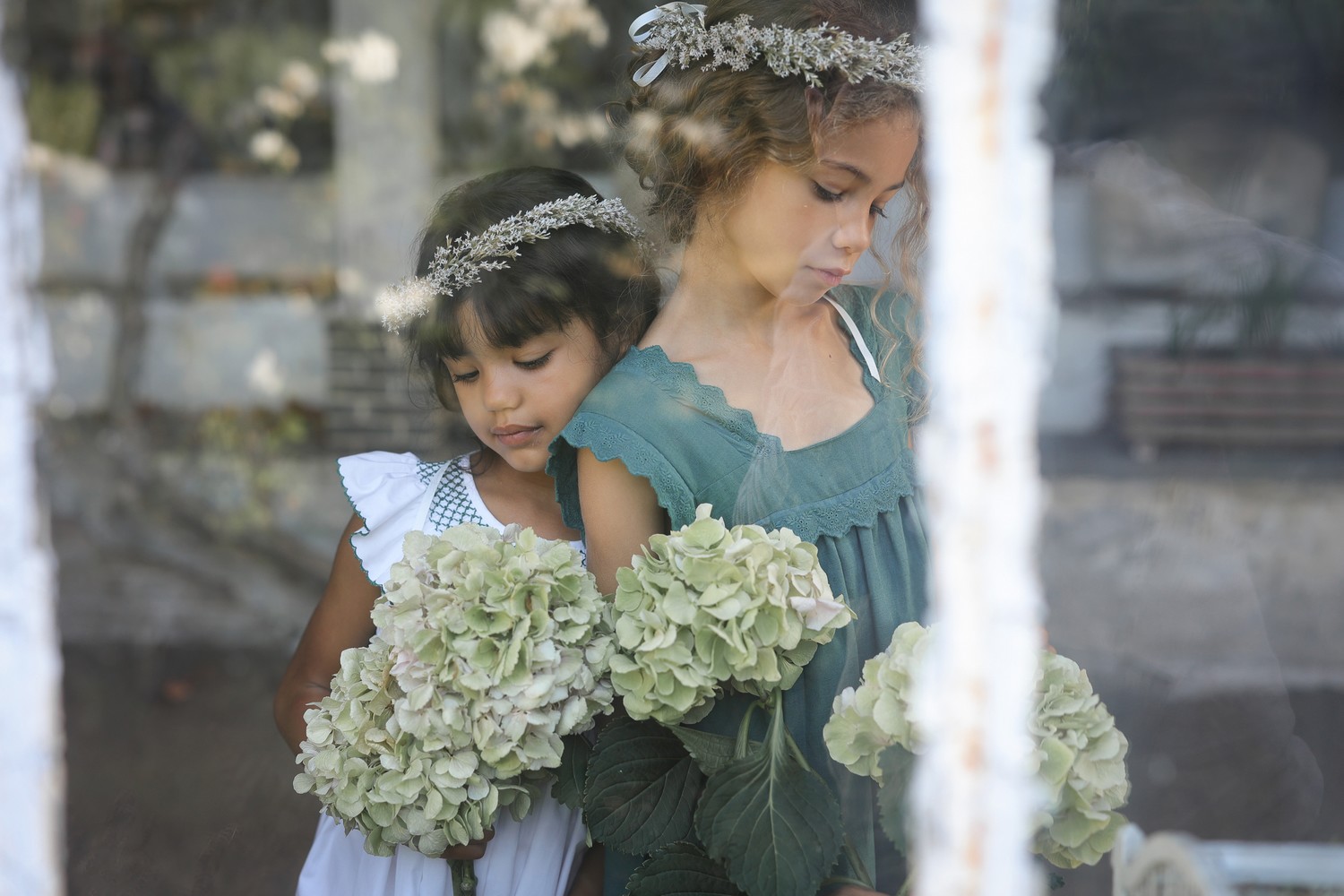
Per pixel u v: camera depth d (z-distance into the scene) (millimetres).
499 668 1096
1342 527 1184
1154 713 1208
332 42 3947
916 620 1165
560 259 1292
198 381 3875
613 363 1329
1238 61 1445
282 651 3100
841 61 1078
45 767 1450
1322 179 1326
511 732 1086
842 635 1143
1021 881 954
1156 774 1209
